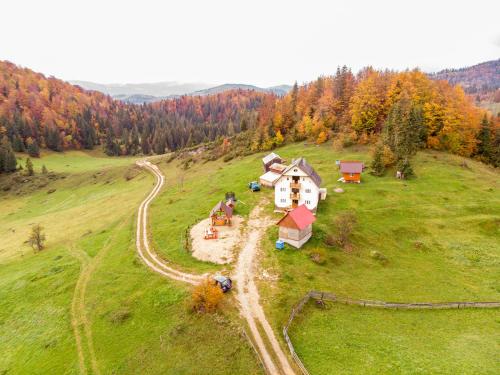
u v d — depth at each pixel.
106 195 117.50
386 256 52.44
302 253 50.69
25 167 173.12
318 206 67.75
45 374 35.00
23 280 57.22
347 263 49.66
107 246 65.38
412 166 86.62
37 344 40.19
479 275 48.22
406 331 34.69
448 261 52.09
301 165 64.38
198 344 34.50
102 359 35.47
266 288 42.44
